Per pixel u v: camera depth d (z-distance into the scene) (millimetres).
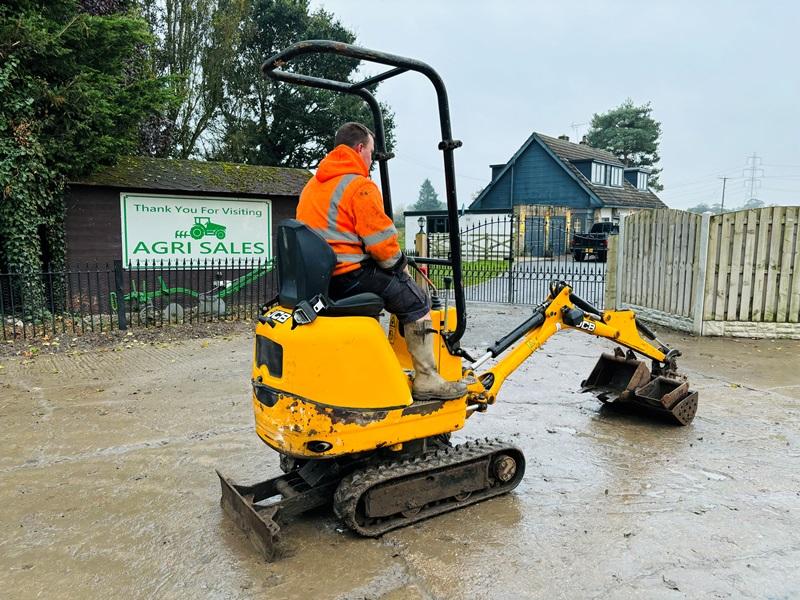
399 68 3312
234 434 5141
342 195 3215
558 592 2863
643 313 10773
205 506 3824
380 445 3348
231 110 27297
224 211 12406
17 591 2912
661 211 10258
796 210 8867
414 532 3436
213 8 24391
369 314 3318
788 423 5367
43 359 7945
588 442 4910
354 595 2846
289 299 3285
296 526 3523
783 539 3361
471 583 2939
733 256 9086
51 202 10812
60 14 11227
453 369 3807
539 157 34656
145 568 3105
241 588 2914
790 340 9047
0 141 9789
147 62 17688
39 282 10328
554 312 4539
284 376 3176
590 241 26703
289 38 28484
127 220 11570
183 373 7238
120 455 4680
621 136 58906
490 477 3879
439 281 15898
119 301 9789
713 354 8125
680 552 3219
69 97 10492
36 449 4805
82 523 3607
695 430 5195
